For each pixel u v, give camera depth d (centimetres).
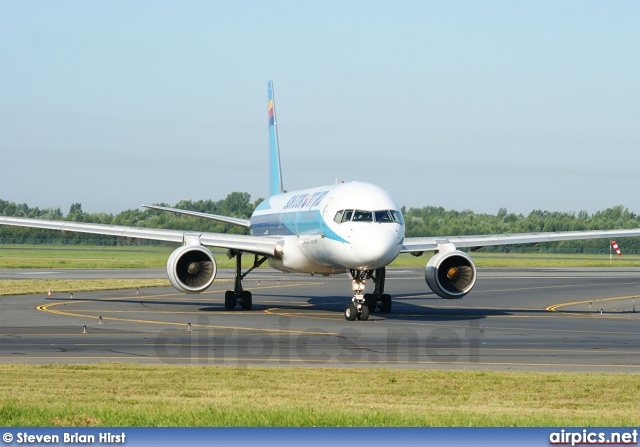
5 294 18038
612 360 8650
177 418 5550
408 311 14938
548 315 14250
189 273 13875
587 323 12725
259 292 19788
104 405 6050
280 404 6125
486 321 12938
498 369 7994
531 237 15262
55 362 8288
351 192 13262
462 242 14925
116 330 11281
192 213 19288
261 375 7450
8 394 6494
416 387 6906
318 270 14612
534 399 6438
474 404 6225
